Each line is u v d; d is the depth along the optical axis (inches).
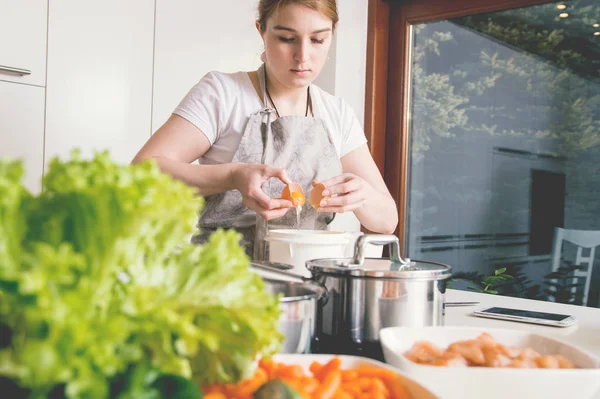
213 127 61.3
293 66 57.6
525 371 24.7
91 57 90.2
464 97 117.0
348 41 119.2
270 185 60.5
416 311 32.4
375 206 59.9
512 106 111.1
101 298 15.2
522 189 110.0
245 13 110.6
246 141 60.7
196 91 61.5
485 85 114.2
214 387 20.3
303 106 64.4
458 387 25.0
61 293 14.4
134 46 94.9
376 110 124.0
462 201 117.4
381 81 124.7
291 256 43.9
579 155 103.8
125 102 94.4
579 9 103.0
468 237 116.7
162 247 17.4
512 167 111.3
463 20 116.5
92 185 15.2
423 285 32.6
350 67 120.1
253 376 21.1
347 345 32.3
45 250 13.8
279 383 19.0
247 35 111.2
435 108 120.7
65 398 14.5
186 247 18.4
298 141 61.2
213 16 105.2
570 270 104.7
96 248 15.1
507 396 24.9
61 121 87.5
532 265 108.9
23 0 82.6
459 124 117.8
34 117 84.7
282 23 55.7
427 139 122.1
